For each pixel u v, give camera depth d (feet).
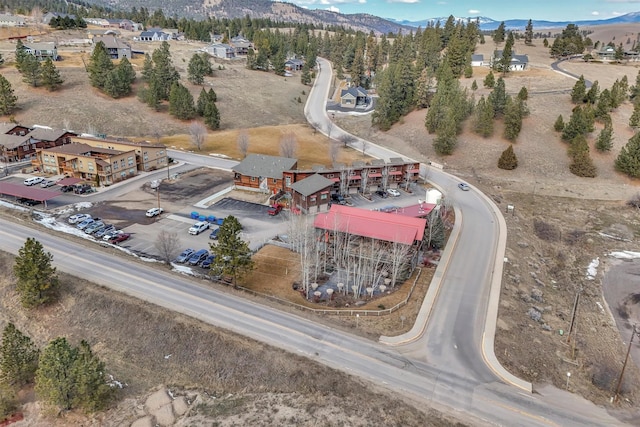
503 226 216.74
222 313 137.08
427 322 137.59
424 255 181.78
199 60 428.15
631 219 245.45
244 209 224.12
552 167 292.40
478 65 522.47
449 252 185.78
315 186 220.02
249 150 317.42
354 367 117.39
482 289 158.51
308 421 102.42
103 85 383.86
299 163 294.87
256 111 404.36
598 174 283.79
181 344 126.93
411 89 385.29
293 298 149.28
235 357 120.98
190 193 242.37
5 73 392.27
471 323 138.31
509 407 107.65
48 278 144.25
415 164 265.95
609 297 179.42
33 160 267.18
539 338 138.41
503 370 119.03
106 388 111.45
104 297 142.82
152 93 367.04
